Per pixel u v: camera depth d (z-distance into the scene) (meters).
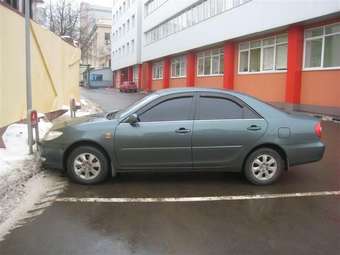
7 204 5.82
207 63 33.28
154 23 46.00
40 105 12.53
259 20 23.00
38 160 7.84
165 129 6.76
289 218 5.37
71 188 6.69
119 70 72.38
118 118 6.91
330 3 17.36
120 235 4.79
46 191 6.51
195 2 32.78
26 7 9.04
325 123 16.19
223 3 27.69
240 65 27.44
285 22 20.59
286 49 22.19
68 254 4.30
